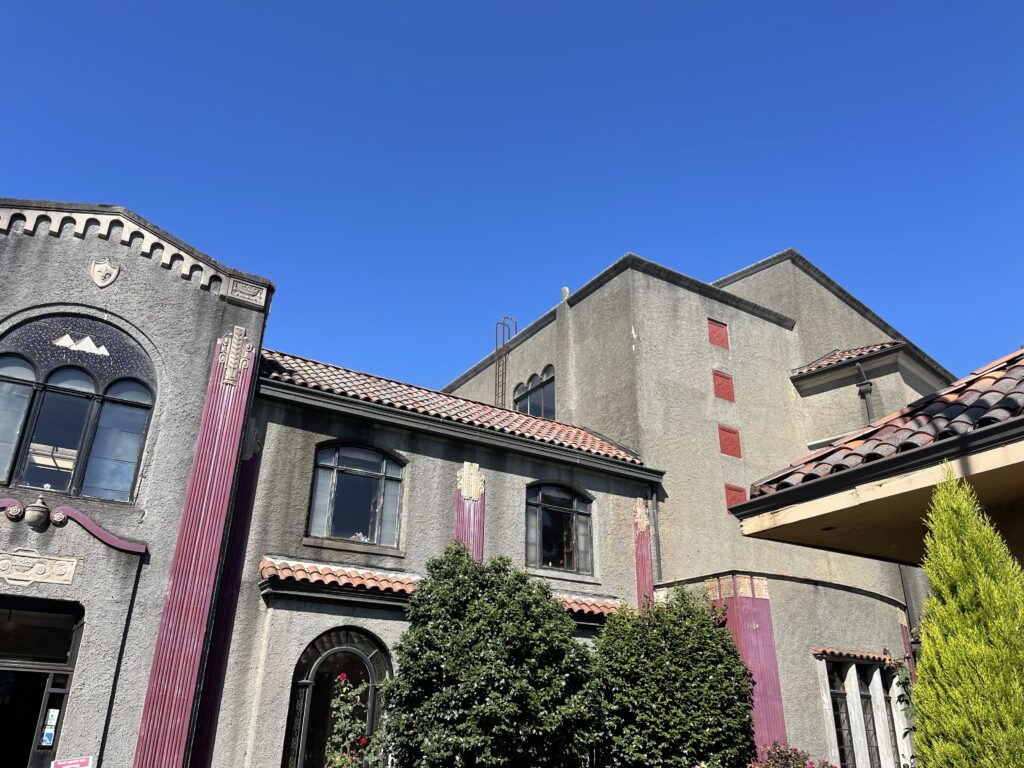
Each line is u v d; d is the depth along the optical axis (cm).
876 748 1432
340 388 1415
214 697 1099
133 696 968
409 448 1449
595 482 1672
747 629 1355
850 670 1459
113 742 940
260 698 1117
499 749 956
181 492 1086
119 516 1036
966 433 518
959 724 466
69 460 1052
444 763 974
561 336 2161
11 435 1026
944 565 507
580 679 1075
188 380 1147
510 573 1152
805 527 652
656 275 2011
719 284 2536
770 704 1303
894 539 690
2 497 985
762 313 2181
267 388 1305
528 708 980
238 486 1229
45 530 980
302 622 1188
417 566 1371
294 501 1293
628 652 1256
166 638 1002
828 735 1355
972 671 470
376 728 1202
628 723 1202
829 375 2064
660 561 1694
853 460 612
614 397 1905
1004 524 586
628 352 1895
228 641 1142
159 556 1042
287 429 1329
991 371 633
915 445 565
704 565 1753
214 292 1217
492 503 1511
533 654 1024
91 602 977
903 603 1762
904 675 1205
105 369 1102
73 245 1130
